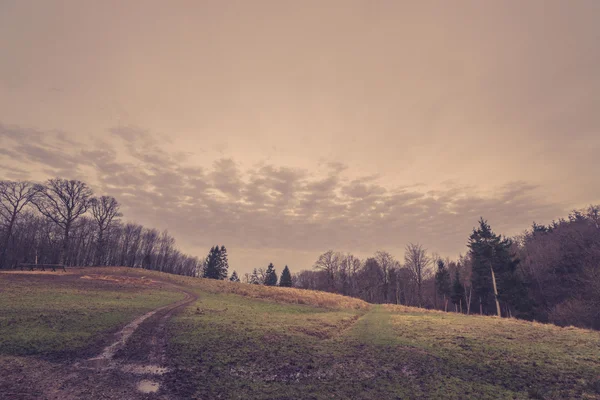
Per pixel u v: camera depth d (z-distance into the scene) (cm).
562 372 1209
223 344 1558
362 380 1177
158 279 4728
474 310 6794
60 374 1066
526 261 6122
